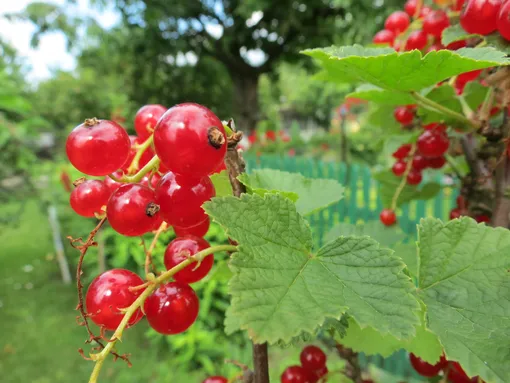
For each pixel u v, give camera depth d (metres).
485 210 0.10
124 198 0.05
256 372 0.06
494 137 0.09
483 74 0.09
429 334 0.08
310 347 0.09
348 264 0.05
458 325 0.05
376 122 0.14
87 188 0.06
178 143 0.05
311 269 0.05
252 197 0.05
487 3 0.07
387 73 0.07
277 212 0.05
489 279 0.06
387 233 0.11
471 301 0.05
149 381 0.32
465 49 0.07
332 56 0.07
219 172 0.07
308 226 0.05
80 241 0.05
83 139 0.05
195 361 0.33
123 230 0.05
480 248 0.06
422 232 0.06
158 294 0.06
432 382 0.10
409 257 0.09
